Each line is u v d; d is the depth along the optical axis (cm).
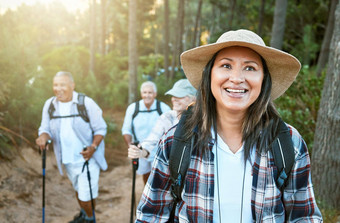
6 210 329
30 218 334
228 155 105
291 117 358
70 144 302
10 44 483
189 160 104
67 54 1194
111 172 516
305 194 105
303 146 103
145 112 357
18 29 555
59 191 415
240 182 104
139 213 117
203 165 104
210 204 104
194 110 108
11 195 360
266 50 95
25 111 479
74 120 298
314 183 291
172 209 117
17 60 477
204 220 105
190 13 3306
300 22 1109
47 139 300
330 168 275
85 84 945
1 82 429
